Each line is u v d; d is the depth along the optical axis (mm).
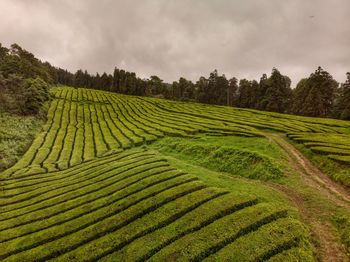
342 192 25391
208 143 44812
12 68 121438
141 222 22203
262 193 24547
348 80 88438
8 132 62500
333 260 15789
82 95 127188
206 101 154000
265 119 69875
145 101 119875
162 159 38344
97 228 22953
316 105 92500
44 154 53469
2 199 34969
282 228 17875
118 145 55656
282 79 112312
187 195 24203
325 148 35125
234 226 18844
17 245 23047
